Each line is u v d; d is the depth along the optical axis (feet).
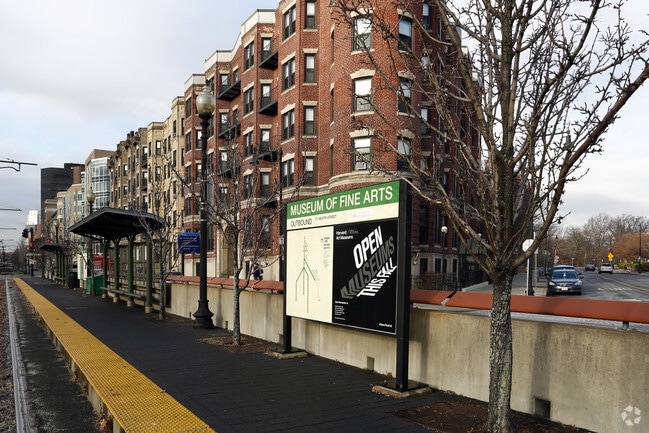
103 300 73.61
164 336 36.32
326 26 98.58
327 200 26.02
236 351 30.37
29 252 213.87
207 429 15.75
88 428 18.74
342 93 82.48
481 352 19.65
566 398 16.61
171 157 175.52
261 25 120.78
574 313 16.71
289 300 28.81
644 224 441.68
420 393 20.54
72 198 368.89
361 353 25.59
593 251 443.32
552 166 15.17
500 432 15.31
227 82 138.92
